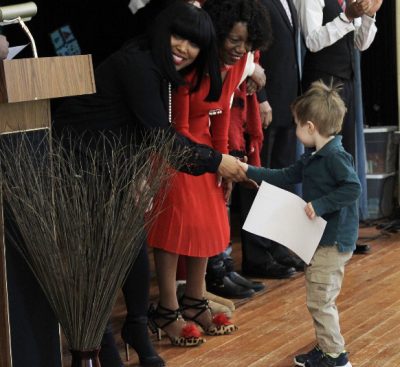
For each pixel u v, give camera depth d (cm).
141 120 387
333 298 420
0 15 276
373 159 791
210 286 554
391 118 830
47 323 296
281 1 588
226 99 453
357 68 718
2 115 271
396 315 505
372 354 440
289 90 593
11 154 274
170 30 392
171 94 420
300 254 412
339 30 600
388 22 818
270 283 586
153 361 423
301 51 640
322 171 414
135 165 310
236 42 434
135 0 632
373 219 790
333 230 413
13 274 283
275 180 430
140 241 315
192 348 455
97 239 290
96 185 294
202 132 452
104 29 715
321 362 419
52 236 282
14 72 258
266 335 474
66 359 435
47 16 690
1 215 269
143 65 385
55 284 288
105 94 388
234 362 432
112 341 391
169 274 454
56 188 286
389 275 600
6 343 277
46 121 287
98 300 295
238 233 745
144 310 423
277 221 411
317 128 416
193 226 446
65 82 276
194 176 444
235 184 666
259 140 555
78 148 382
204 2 461
